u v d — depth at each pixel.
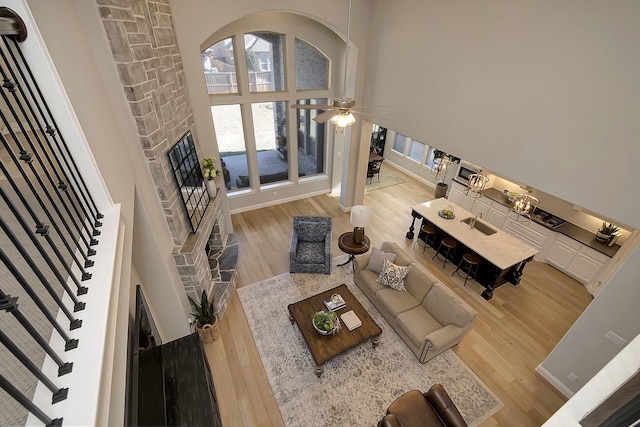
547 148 3.06
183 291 3.75
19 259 1.59
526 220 5.69
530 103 3.10
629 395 1.03
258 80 5.73
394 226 6.61
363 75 5.39
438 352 3.71
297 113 6.41
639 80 2.33
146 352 2.37
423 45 4.13
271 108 6.20
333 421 3.15
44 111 1.71
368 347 3.90
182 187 3.69
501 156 3.52
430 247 5.95
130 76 2.64
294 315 3.82
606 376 1.17
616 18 2.37
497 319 4.43
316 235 5.34
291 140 6.62
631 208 2.56
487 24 3.29
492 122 3.51
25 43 1.51
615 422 1.05
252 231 6.22
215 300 4.22
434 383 3.53
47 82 1.62
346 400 3.33
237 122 6.07
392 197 7.86
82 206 1.77
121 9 2.55
